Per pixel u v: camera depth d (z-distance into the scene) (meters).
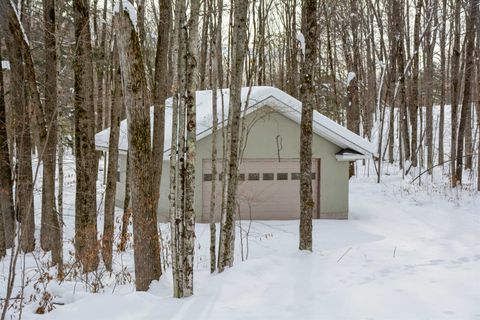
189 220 6.93
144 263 7.33
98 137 18.33
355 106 26.95
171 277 8.09
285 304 6.57
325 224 15.26
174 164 7.46
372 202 19.23
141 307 6.34
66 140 19.95
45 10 11.04
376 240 12.09
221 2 9.60
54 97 10.65
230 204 8.84
